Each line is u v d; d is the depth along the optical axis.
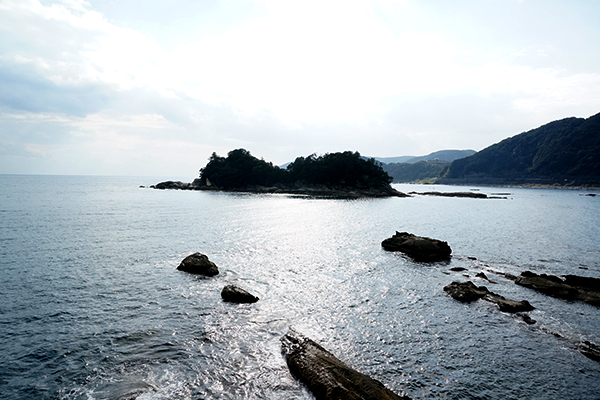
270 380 11.91
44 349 13.51
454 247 37.44
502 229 52.31
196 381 11.68
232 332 15.44
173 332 15.25
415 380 12.06
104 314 17.09
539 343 15.14
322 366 11.90
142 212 67.00
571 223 60.75
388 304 19.53
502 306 18.94
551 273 27.22
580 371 12.98
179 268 25.80
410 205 106.50
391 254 33.12
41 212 60.59
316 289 22.02
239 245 36.31
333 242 39.25
